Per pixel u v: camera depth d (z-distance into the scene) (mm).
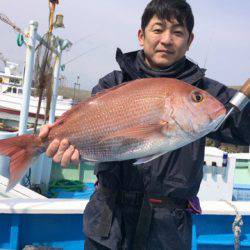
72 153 729
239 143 808
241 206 1248
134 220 820
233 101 733
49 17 2113
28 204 1184
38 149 744
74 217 1207
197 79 803
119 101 727
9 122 5516
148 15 805
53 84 2234
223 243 1221
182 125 700
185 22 790
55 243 1200
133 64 855
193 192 803
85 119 733
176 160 786
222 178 2010
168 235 793
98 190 842
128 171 808
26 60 1853
